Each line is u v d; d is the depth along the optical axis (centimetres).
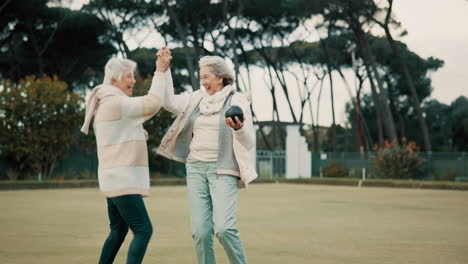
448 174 2500
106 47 3112
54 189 1856
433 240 666
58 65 3080
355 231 752
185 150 409
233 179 388
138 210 378
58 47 3034
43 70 3052
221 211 379
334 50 3403
